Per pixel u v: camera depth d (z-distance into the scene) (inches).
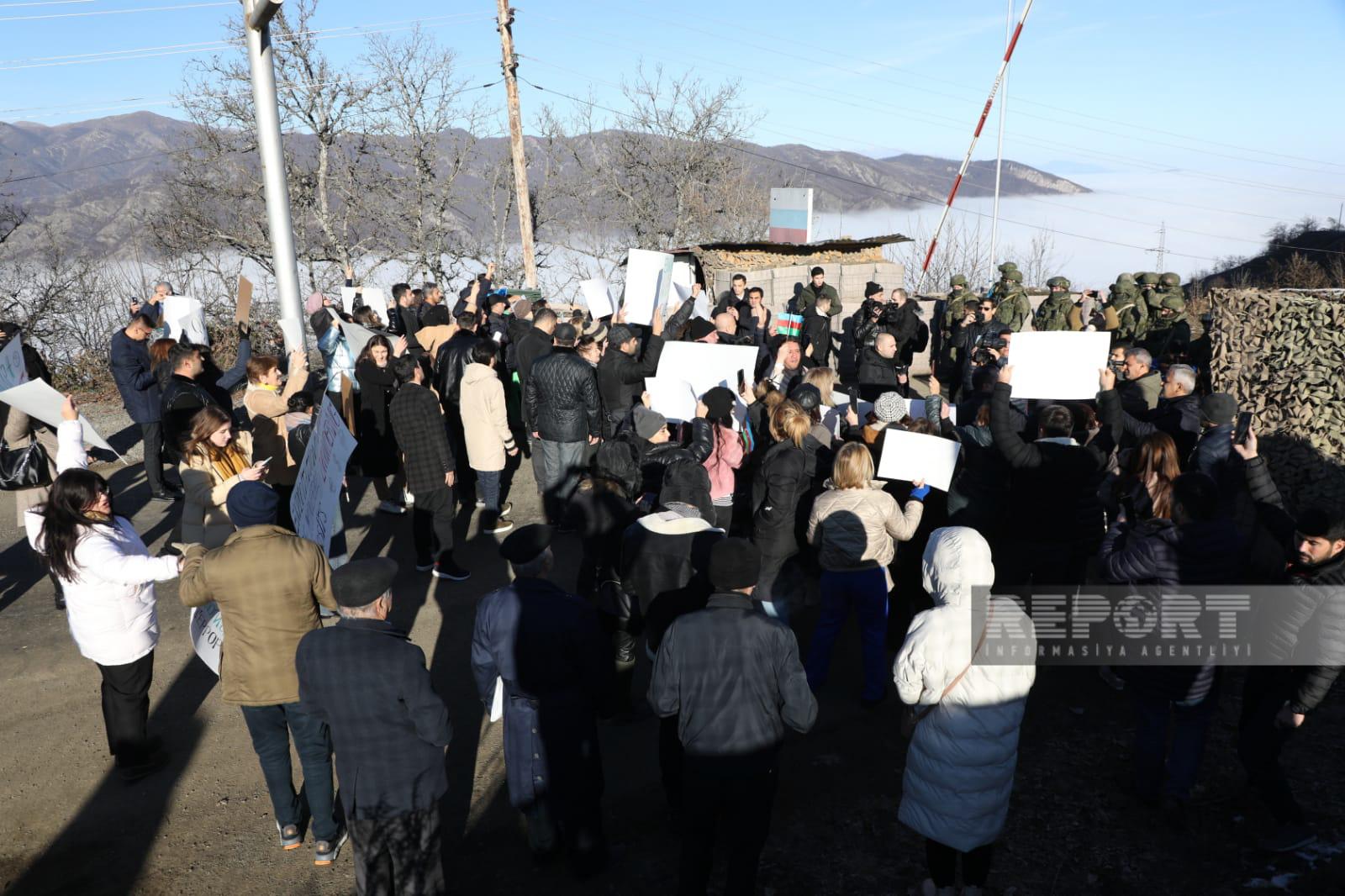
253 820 169.2
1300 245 2568.9
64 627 251.1
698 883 132.0
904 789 136.6
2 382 266.1
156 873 155.1
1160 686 155.7
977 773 127.3
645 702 206.4
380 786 125.8
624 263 1230.9
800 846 158.7
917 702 131.6
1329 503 246.4
